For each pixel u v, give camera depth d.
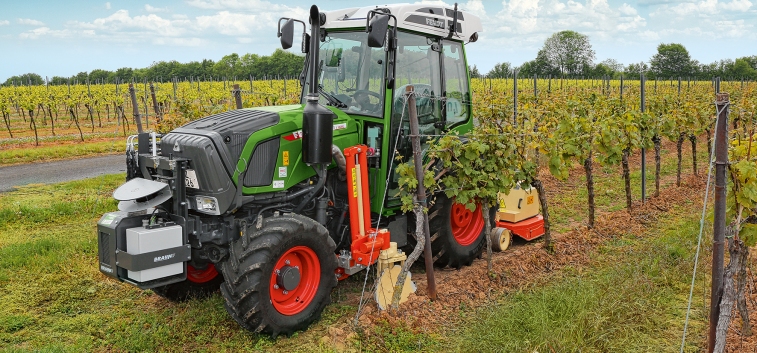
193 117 11.38
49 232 8.05
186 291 5.61
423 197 5.48
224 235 4.88
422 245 5.45
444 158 5.83
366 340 4.83
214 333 4.99
